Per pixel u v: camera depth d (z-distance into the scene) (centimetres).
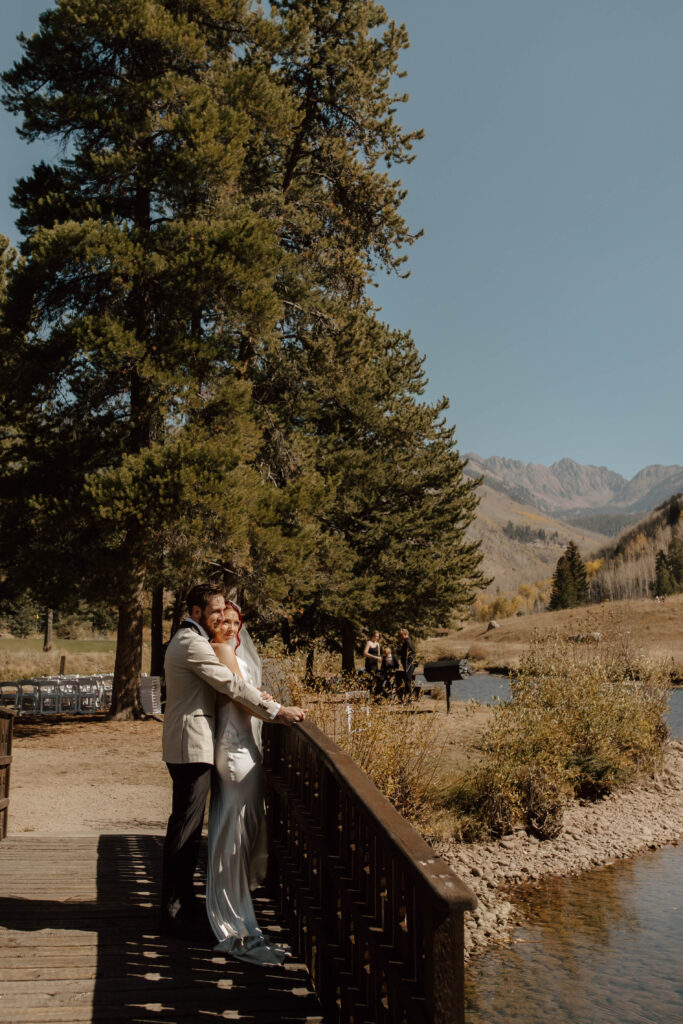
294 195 2250
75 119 1814
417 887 272
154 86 1747
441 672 1948
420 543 2816
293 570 1795
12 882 577
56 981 399
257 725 489
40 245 1642
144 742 1628
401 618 2761
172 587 1902
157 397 1784
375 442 2755
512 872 927
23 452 1872
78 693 2153
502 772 1079
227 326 1839
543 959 692
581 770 1301
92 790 1155
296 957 435
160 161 1761
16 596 1966
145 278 1686
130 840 730
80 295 1789
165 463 1596
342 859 368
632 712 1509
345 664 2844
